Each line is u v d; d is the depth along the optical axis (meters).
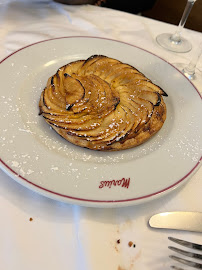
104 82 0.32
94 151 0.27
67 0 0.47
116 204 0.22
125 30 0.46
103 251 0.21
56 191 0.22
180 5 0.64
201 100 0.33
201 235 0.22
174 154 0.27
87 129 0.27
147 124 0.29
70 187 0.23
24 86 0.32
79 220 0.22
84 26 0.45
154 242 0.22
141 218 0.23
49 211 0.23
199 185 0.26
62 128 0.27
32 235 0.21
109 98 0.30
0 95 0.30
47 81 0.32
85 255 0.20
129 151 0.28
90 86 0.31
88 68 0.33
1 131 0.26
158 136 0.30
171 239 0.21
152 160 0.26
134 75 0.34
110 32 0.45
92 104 0.29
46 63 0.35
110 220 0.23
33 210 0.23
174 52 0.44
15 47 0.38
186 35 0.49
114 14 0.48
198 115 0.32
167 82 0.36
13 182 0.24
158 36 0.46
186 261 0.20
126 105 0.31
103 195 0.23
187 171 0.25
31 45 0.36
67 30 0.43
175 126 0.30
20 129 0.27
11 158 0.24
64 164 0.24
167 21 0.61
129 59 0.38
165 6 0.65
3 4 0.45
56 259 0.20
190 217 0.23
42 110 0.29
